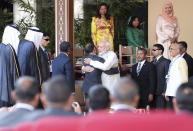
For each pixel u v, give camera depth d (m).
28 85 6.59
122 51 17.58
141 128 5.02
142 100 14.03
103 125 5.09
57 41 17.50
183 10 19.97
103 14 16.88
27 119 6.21
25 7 22.94
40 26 22.50
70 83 12.67
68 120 5.23
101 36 16.67
